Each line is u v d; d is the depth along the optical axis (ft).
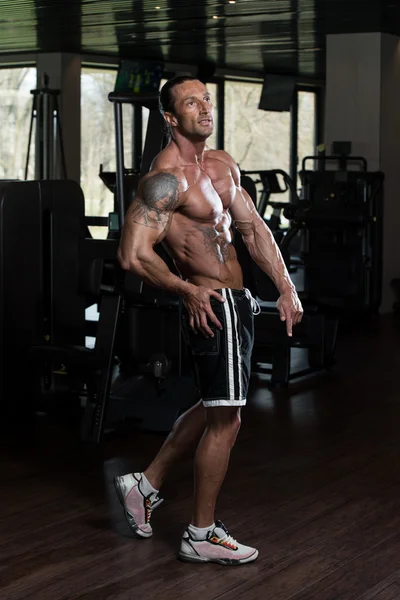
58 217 18.37
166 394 17.53
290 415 18.54
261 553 11.48
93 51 43.39
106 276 19.20
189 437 11.47
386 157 33.40
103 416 16.42
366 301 32.19
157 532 12.22
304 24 32.78
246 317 10.79
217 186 10.86
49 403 18.25
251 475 14.66
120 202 17.74
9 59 44.93
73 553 11.46
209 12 31.37
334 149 32.53
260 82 51.85
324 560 11.26
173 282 10.41
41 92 37.11
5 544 11.75
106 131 46.29
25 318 17.90
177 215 10.63
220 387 10.57
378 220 32.30
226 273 10.78
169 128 10.66
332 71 33.94
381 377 22.27
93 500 13.44
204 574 10.85
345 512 12.99
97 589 10.41
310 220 31.04
